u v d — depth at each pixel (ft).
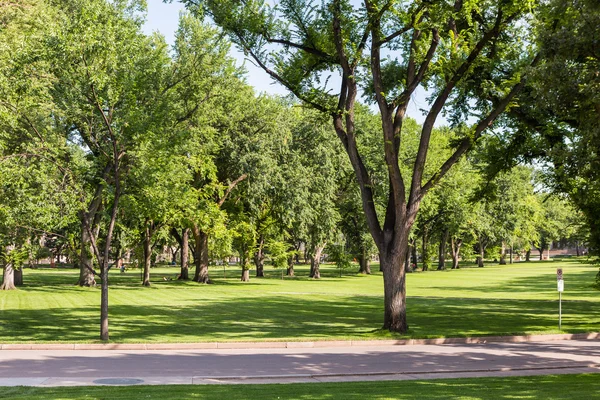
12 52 80.69
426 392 38.22
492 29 67.36
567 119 71.26
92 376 45.14
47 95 71.31
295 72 76.43
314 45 76.33
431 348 63.36
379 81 72.38
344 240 247.91
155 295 139.03
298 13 73.92
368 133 214.07
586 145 43.52
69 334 73.10
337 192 237.86
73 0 128.67
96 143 70.23
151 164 69.92
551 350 61.67
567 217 408.05
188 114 143.43
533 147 87.76
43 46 65.72
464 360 54.70
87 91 66.03
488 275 252.01
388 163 73.15
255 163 175.32
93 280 163.94
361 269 273.54
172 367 49.96
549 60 45.14
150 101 73.00
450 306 114.42
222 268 363.56
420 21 68.54
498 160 92.02
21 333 73.56
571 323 85.15
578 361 54.29
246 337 70.03
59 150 70.64
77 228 84.84
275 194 184.75
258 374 46.88
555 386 40.88
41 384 41.14
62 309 103.30
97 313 97.71
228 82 146.41
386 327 73.15
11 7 109.70
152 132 69.41
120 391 37.37
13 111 69.51
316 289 167.22
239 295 142.31
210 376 45.68
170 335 72.38
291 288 171.01
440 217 285.84
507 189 297.33
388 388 39.93
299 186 185.26
